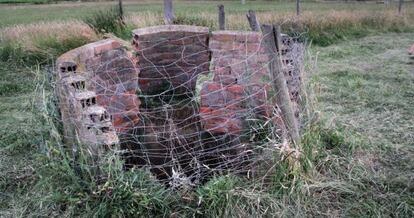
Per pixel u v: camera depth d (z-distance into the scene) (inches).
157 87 192.9
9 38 337.1
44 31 343.3
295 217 116.5
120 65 156.2
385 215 119.1
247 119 140.4
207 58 191.2
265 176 125.2
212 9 658.2
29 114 196.2
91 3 882.8
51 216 115.3
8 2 901.2
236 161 135.3
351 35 404.2
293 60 150.5
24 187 132.3
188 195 119.3
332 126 165.3
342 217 118.2
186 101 184.2
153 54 185.5
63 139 134.7
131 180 116.0
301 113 148.8
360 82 242.8
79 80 124.3
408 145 160.7
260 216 115.6
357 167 141.9
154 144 151.1
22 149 160.7
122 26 356.2
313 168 131.5
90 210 112.9
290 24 356.5
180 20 361.4
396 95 221.0
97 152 115.0
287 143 126.3
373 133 171.8
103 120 118.6
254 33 154.3
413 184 132.5
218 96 160.4
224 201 116.1
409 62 296.4
